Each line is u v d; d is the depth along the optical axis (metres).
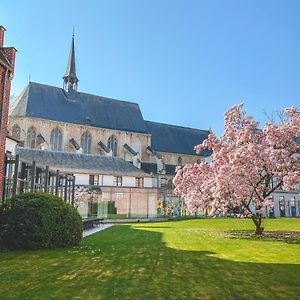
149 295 6.42
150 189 50.41
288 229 25.64
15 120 52.81
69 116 58.00
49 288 6.88
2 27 16.78
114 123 63.34
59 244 13.14
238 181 19.20
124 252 12.17
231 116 22.56
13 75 16.14
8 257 10.75
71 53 63.66
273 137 19.84
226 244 15.12
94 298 6.18
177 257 11.12
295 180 18.45
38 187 20.89
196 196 22.95
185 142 75.12
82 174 47.28
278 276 8.27
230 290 6.89
